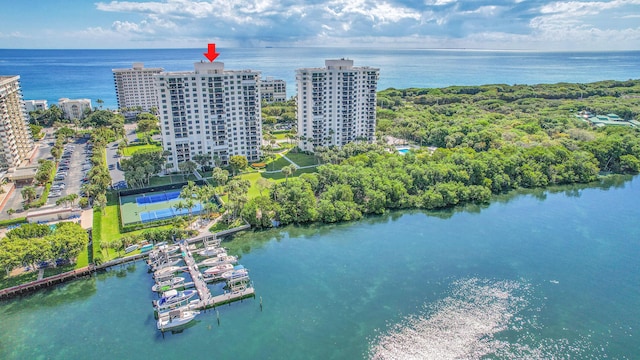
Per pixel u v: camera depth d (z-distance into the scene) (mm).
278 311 105562
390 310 105938
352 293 112750
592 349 93062
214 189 163375
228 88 199250
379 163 187500
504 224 154625
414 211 165625
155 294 112250
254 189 180500
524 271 123625
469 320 102375
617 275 121875
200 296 108625
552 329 99375
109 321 101812
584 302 109625
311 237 144125
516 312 105438
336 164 199250
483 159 191625
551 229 150875
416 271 123188
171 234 135125
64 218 148250
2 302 107875
